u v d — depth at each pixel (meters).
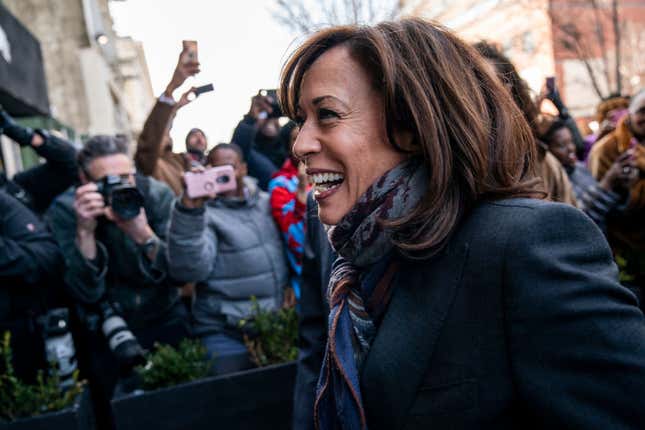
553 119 3.06
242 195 2.79
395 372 0.91
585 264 0.83
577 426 0.78
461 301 0.89
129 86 25.39
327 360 1.05
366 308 1.00
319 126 0.96
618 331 0.79
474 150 0.90
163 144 3.03
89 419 2.22
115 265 2.48
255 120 3.44
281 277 2.76
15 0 12.20
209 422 2.25
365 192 0.95
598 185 3.10
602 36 16.67
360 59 0.94
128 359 2.32
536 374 0.82
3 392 2.07
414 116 0.89
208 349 2.57
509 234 0.86
